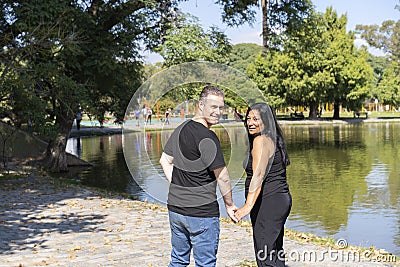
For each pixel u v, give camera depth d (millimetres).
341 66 50406
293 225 9820
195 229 4164
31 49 14023
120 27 16297
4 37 14039
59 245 7012
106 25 16469
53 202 10875
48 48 14461
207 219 4168
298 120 52250
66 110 16781
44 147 19828
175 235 4348
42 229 8070
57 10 14258
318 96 51281
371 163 19391
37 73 14578
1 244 7078
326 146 26578
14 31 14969
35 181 14789
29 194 12117
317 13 19703
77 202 10836
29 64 14414
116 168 19406
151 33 16547
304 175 16625
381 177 15867
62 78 14852
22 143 19219
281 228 4812
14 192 12445
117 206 10289
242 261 6020
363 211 11047
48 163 18594
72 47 14305
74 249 6754
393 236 8844
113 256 6391
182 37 13461
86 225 8367
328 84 50156
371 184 14578
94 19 15953
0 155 18812
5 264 6113
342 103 55625
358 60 52156
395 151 23547
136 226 8242
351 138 31469
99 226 8273
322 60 49500
